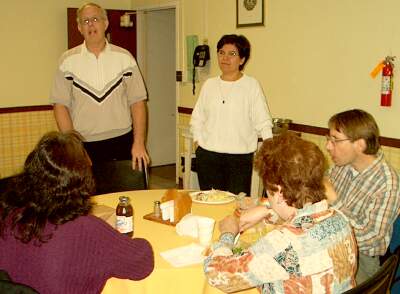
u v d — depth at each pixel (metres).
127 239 1.43
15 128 5.05
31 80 5.09
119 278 1.47
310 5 3.59
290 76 3.83
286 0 3.76
